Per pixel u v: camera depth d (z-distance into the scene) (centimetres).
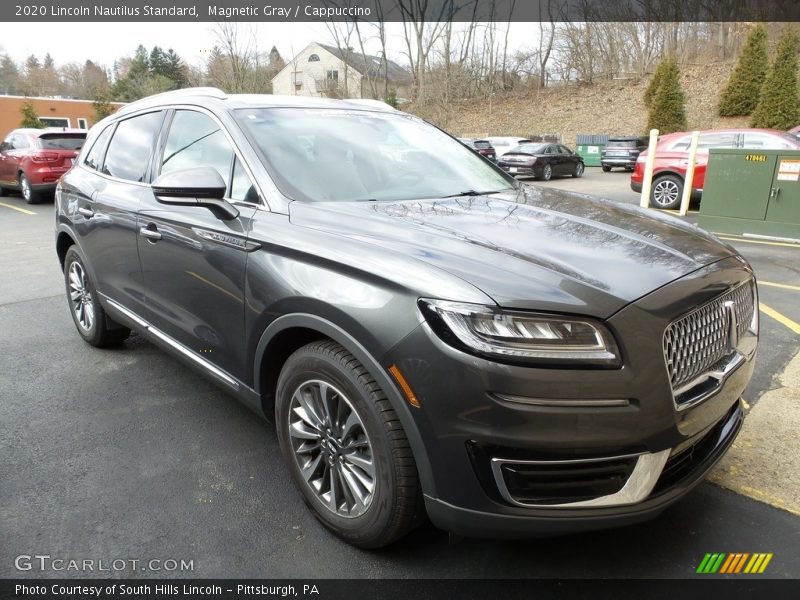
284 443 246
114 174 376
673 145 1203
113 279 369
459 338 177
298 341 242
